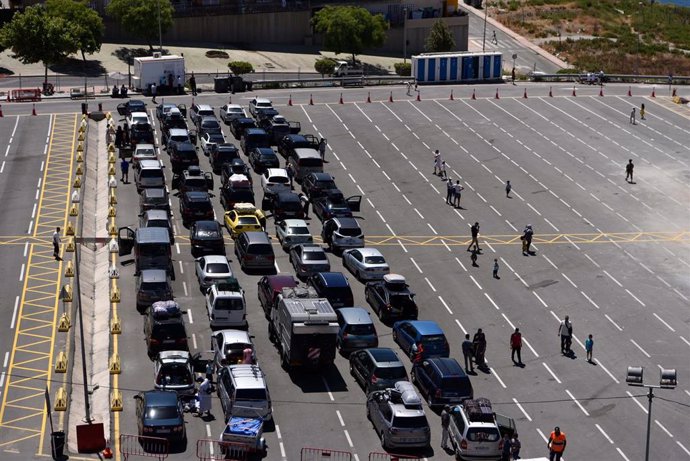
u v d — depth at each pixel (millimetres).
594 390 75188
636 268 97125
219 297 79125
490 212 108625
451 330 83188
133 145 120438
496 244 100688
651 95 153750
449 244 100250
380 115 139500
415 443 64438
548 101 149125
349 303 82625
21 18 157500
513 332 83688
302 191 109750
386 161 122438
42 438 64500
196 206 99000
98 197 108125
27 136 126625
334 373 74812
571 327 80125
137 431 65750
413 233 102562
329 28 188000
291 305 73438
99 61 177000
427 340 75812
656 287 93312
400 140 129750
